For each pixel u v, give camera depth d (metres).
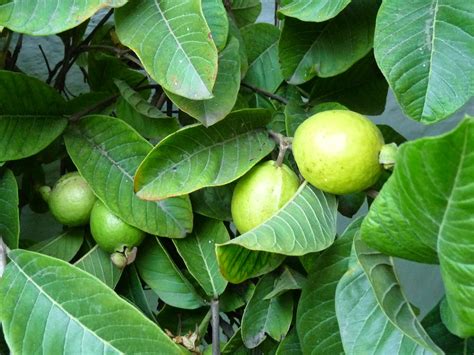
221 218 0.53
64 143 0.56
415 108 0.42
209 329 0.59
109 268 0.54
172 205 0.51
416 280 1.05
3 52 0.59
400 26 0.43
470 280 0.32
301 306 0.48
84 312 0.43
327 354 0.47
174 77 0.43
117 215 0.50
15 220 0.49
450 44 0.42
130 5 0.45
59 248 0.54
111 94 0.58
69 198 0.52
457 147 0.28
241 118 0.48
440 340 0.48
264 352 0.55
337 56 0.54
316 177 0.43
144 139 0.51
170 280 0.55
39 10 0.43
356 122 0.42
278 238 0.42
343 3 0.46
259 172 0.47
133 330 0.43
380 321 0.44
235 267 0.43
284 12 0.49
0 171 0.51
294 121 0.53
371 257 0.44
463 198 0.30
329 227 0.45
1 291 0.44
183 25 0.44
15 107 0.50
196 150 0.47
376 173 0.42
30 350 0.42
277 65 0.59
